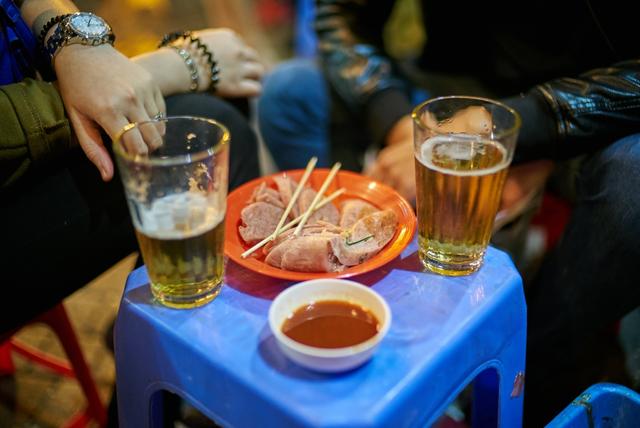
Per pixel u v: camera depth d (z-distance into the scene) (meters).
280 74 1.78
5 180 0.88
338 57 1.55
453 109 0.87
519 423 0.94
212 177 0.72
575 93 1.06
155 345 0.77
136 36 2.64
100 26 0.96
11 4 0.95
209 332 0.74
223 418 0.73
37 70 1.02
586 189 1.10
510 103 1.09
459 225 0.77
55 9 1.00
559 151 1.10
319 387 0.66
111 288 1.74
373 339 0.66
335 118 1.74
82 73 0.91
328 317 0.73
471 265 0.81
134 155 0.78
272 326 0.69
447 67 1.60
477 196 0.74
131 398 0.85
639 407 0.88
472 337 0.75
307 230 0.86
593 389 0.90
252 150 1.19
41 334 1.60
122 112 0.90
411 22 2.32
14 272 0.91
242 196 0.95
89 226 0.99
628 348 1.36
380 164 1.28
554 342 1.14
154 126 0.81
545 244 1.54
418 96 1.63
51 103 0.90
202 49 1.16
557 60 1.31
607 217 1.02
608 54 1.22
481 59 1.50
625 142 1.05
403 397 0.66
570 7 1.22
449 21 1.50
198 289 0.76
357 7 1.56
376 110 1.49
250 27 2.97
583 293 1.07
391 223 0.87
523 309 0.84
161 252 0.72
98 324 1.62
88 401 1.26
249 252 0.82
